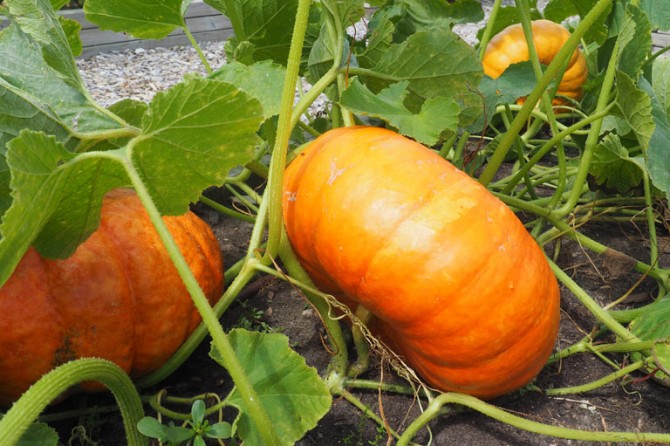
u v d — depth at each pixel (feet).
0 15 3.33
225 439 2.68
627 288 3.80
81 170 2.31
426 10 4.26
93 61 8.11
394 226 2.49
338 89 3.22
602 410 2.97
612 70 3.44
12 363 2.47
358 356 2.96
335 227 2.57
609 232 4.35
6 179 2.38
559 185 3.68
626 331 3.06
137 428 2.42
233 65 2.94
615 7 4.11
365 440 2.77
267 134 3.36
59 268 2.51
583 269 3.96
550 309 2.64
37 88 2.58
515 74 3.86
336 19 3.03
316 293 2.77
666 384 3.07
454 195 2.54
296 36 2.43
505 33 5.32
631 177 3.98
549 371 3.18
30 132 2.08
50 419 2.67
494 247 2.49
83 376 2.18
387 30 3.30
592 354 3.29
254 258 2.87
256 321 3.37
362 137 2.75
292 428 2.43
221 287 3.13
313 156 2.77
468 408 2.89
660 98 3.37
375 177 2.57
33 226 2.22
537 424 2.57
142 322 2.68
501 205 2.62
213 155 2.48
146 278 2.66
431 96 3.27
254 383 2.49
